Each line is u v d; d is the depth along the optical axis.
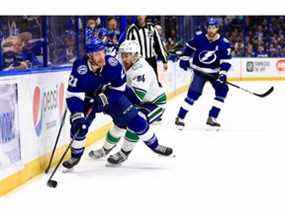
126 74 4.61
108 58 4.33
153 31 7.20
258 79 15.78
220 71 6.57
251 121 7.52
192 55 6.73
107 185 4.04
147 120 4.69
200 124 7.31
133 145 4.69
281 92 12.07
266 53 16.86
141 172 4.47
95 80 4.30
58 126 4.88
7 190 3.83
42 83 4.50
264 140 5.96
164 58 7.36
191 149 5.46
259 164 4.74
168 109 9.18
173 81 11.27
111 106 4.43
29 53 6.00
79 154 4.46
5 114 3.80
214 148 5.51
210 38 6.51
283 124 7.22
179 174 4.39
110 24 7.68
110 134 4.85
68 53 7.02
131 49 4.51
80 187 3.98
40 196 3.74
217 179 4.20
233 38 16.94
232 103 9.94
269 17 17.20
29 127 4.22
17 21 5.86
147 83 4.55
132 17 9.48
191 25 15.80
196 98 6.71
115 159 4.67
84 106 4.45
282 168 4.58
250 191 3.84
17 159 3.99
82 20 7.46
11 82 3.89
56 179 4.24
